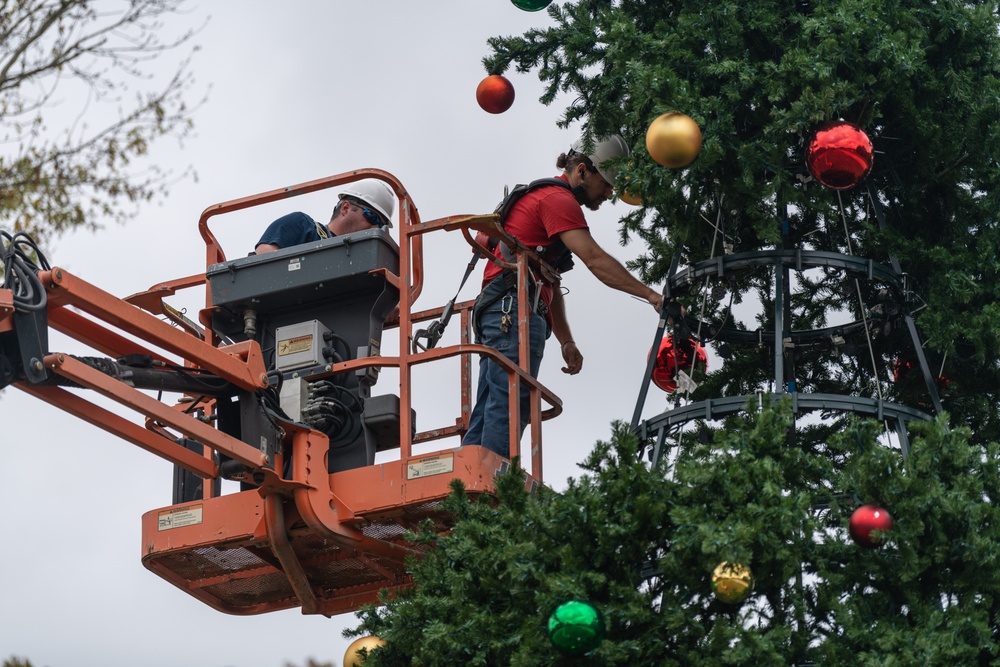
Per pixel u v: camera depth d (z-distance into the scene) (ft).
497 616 57.31
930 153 68.18
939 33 67.72
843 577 56.59
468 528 59.06
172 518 68.95
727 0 66.18
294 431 67.00
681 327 69.72
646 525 56.75
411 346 70.08
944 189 69.62
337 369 69.05
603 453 58.49
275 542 67.05
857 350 70.44
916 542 57.11
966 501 57.16
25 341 60.08
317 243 70.69
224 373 64.95
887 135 69.46
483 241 73.77
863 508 56.29
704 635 56.03
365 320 70.95
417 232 69.41
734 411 63.26
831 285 74.13
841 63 64.95
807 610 57.47
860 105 65.98
